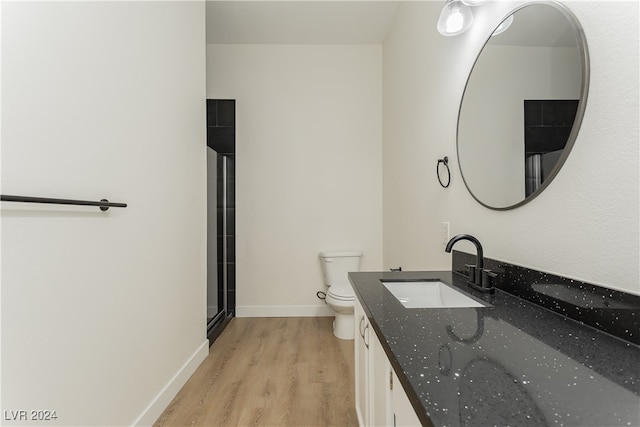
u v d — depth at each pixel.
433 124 1.99
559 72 0.96
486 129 1.37
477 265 1.30
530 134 1.09
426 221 2.12
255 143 3.36
